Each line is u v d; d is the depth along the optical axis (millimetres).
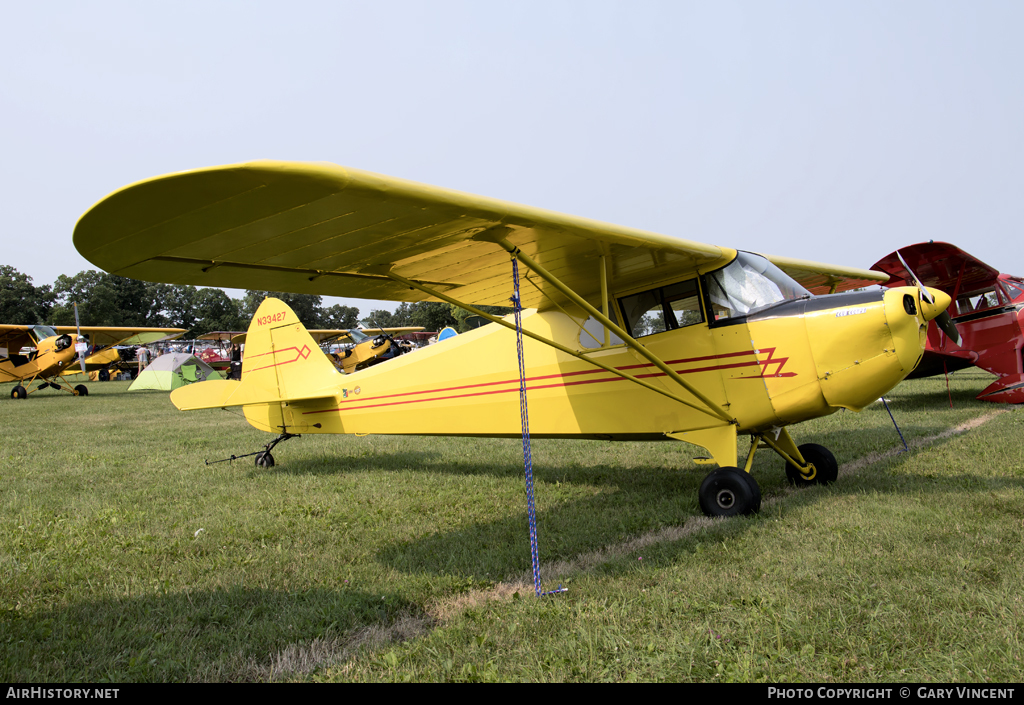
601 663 2129
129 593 3021
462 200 2883
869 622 2311
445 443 8250
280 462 7043
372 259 3596
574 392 5086
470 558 3461
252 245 3105
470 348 5770
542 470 6160
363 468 6559
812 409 4117
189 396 6676
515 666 2141
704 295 4504
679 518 4105
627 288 4828
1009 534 3219
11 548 3746
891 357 3863
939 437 6961
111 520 4402
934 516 3629
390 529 4090
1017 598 2416
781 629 2303
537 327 5309
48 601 2959
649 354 4258
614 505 4578
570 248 3867
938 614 2330
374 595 2906
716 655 2137
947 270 9594
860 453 6266
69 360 20297
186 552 3689
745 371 4301
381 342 26078
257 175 2299
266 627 2568
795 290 4539
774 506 4105
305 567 3357
